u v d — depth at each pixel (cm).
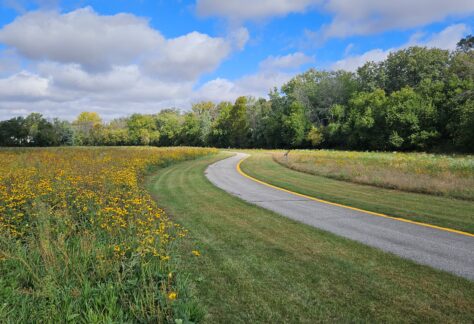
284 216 814
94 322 312
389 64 6200
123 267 419
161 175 1780
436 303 372
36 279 404
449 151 4028
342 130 5466
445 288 408
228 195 1136
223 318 342
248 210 888
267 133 7338
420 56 5609
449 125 4047
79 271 418
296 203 995
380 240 613
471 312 352
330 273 456
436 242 600
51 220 625
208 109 10538
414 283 423
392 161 2119
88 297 366
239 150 6450
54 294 355
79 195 746
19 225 615
